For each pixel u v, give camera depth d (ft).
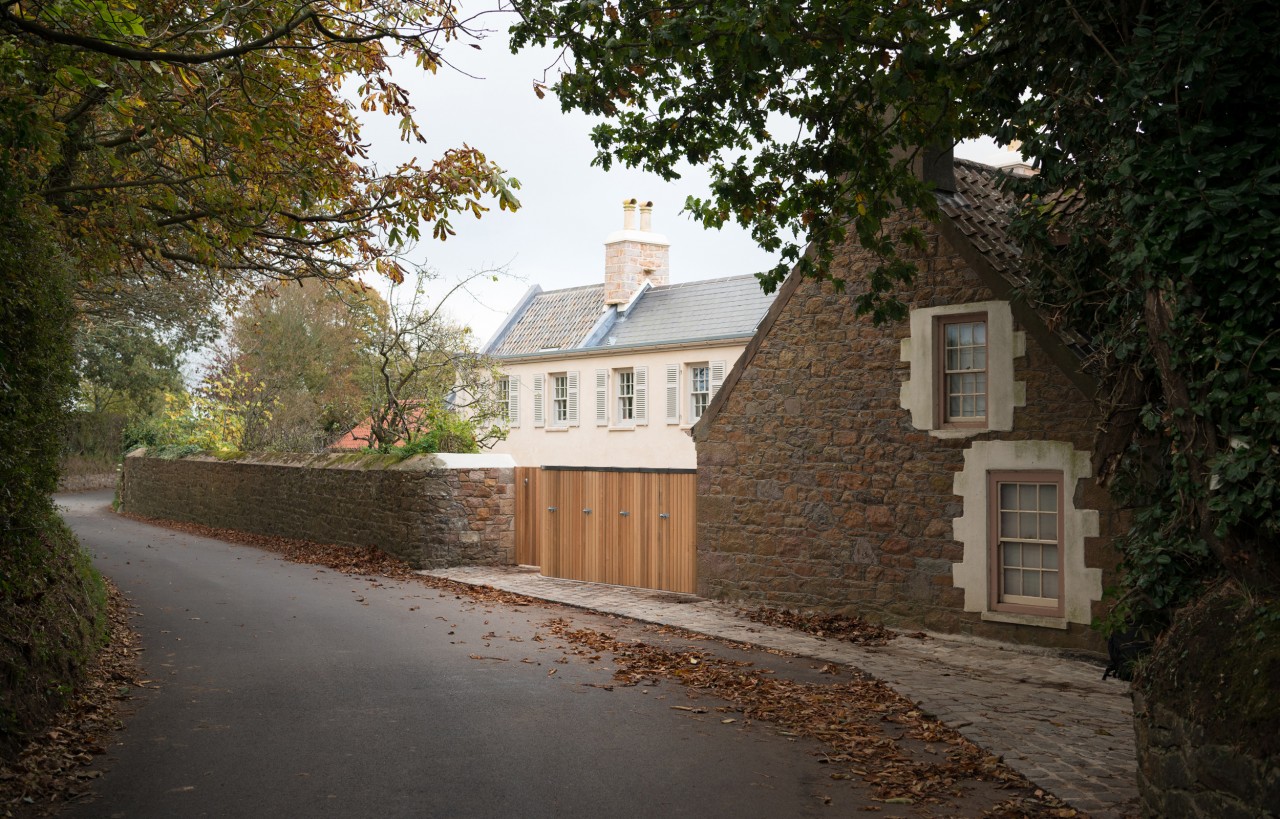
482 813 19.06
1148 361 25.85
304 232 37.17
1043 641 38.40
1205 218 19.06
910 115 35.65
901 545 42.65
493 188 38.19
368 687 29.45
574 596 49.88
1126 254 22.81
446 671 31.89
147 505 100.73
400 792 20.16
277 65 33.04
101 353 135.13
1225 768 15.87
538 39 31.89
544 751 23.26
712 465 49.47
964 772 22.38
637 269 115.03
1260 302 18.42
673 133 35.01
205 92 28.68
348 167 39.70
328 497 68.85
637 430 105.40
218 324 90.33
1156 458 27.09
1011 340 39.29
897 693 30.48
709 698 29.19
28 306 24.36
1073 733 26.00
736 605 47.80
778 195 37.40
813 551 45.55
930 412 41.78
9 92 24.67
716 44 31.60
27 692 22.79
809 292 46.09
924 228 42.14
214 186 34.32
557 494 57.47
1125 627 27.99
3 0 20.81
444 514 59.57
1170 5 21.67
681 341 100.63
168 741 23.41
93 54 25.96
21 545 25.31
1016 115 28.07
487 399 90.68
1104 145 25.00
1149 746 18.78
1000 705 29.22
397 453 64.44
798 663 35.60
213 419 96.89
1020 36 27.91
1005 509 40.06
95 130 36.32
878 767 22.67
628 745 23.90
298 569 57.72
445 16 30.48
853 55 32.78
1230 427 19.24
